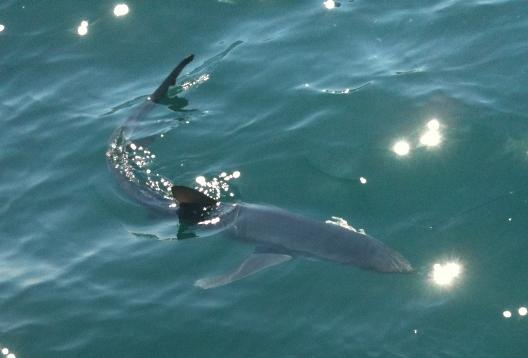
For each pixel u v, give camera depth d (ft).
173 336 41.70
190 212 49.11
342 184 49.65
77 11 70.28
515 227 45.06
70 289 45.37
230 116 56.75
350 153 51.88
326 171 50.78
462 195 47.55
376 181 49.49
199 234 47.80
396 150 51.47
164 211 49.78
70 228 49.90
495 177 48.37
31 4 71.77
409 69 58.49
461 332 39.91
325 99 56.80
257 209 47.70
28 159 56.29
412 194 48.19
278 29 65.00
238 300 43.19
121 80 63.05
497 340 39.45
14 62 66.28
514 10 62.13
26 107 61.52
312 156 52.11
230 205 48.67
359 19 64.44
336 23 64.44
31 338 42.65
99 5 70.54
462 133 51.88
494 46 59.16
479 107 53.78
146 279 45.39
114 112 59.47
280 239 45.68
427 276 42.88
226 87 59.62
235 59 62.28
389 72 58.54
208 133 55.31
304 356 39.65
